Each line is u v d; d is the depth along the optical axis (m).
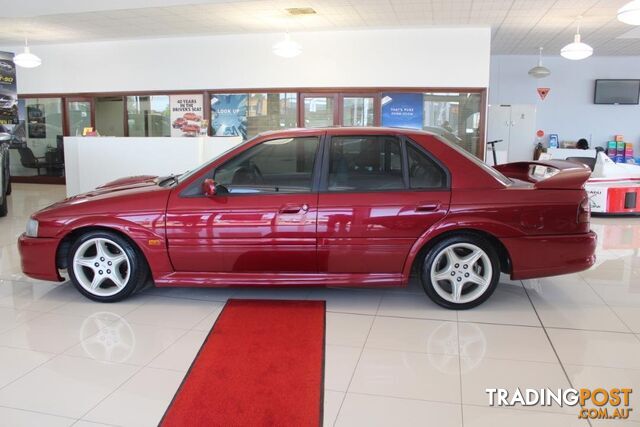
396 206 3.37
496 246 3.54
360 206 3.38
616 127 12.99
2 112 10.74
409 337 3.08
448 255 3.46
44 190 10.55
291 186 3.48
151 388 2.50
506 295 3.85
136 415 2.26
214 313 3.50
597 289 4.00
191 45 10.16
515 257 3.39
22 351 2.91
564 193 3.39
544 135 13.23
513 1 7.38
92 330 3.22
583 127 13.12
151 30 9.47
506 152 10.70
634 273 4.45
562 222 3.38
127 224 3.52
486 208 3.35
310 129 3.59
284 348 2.93
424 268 3.48
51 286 4.12
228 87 10.10
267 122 10.11
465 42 9.16
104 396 2.42
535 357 2.81
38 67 11.08
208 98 10.24
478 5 7.61
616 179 7.47
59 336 3.12
